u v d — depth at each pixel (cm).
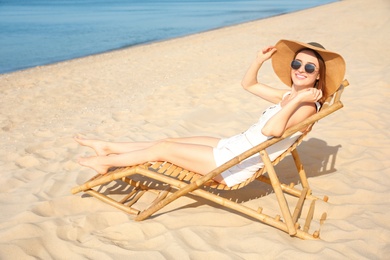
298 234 320
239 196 396
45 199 389
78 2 4900
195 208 371
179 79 916
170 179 344
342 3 2973
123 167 400
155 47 1564
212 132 569
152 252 304
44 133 613
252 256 300
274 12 3147
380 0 2606
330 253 298
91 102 789
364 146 492
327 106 336
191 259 296
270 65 968
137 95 804
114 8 3884
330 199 382
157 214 362
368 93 666
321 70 341
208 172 352
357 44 1089
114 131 602
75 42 1859
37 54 1571
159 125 608
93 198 389
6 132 626
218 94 739
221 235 328
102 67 1162
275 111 351
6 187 426
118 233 334
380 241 315
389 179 413
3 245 312
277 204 380
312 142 510
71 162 485
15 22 2672
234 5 4122
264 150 323
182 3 4647
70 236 331
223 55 1202
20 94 870
